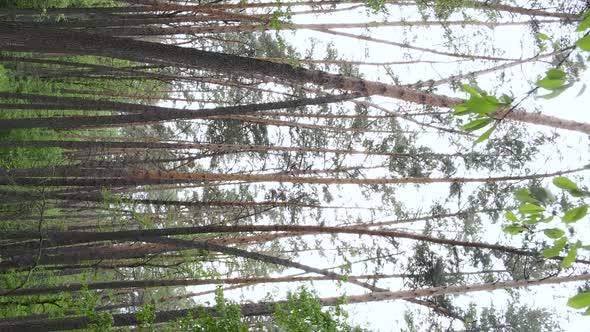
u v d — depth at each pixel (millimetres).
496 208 12367
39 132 14992
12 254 10984
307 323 8039
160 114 9578
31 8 12266
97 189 14109
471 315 12273
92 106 10812
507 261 11516
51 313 11156
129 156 19000
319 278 12102
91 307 9719
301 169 14711
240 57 7676
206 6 10852
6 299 14070
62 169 11555
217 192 17312
